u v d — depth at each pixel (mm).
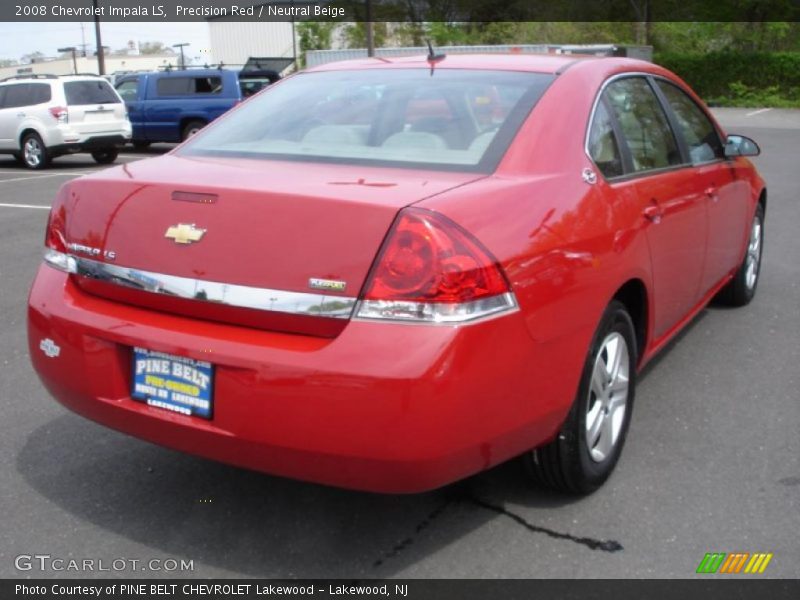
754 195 5676
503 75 3693
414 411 2551
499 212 2836
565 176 3240
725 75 41250
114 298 3092
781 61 40500
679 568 2977
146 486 3598
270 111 3861
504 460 2936
